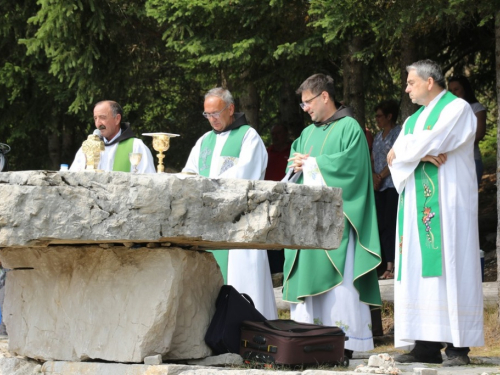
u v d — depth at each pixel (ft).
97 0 32.73
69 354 17.93
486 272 33.83
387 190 30.91
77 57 33.27
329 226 17.60
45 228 15.57
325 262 21.79
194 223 15.96
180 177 15.93
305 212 17.11
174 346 17.57
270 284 23.44
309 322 21.94
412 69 20.25
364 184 22.20
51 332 18.21
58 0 31.55
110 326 17.33
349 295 21.76
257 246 17.85
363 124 35.12
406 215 20.01
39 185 15.60
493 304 27.40
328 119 22.84
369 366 17.16
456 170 19.76
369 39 31.94
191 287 17.83
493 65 38.47
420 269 19.60
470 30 35.81
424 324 19.39
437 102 20.08
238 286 22.81
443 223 19.53
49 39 32.81
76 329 17.81
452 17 26.09
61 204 15.66
